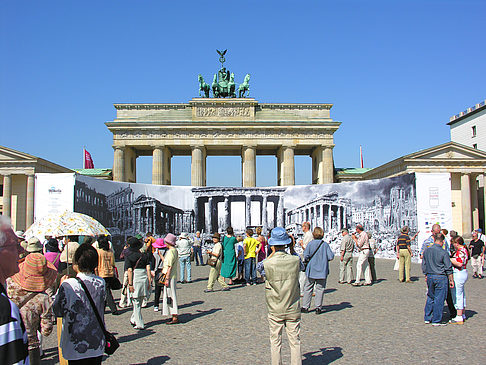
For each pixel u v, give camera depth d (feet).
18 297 41.70
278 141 338.13
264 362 44.39
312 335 55.11
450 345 49.57
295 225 207.62
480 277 114.93
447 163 286.25
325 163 338.95
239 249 111.34
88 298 35.35
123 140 332.39
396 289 93.35
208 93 363.97
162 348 50.39
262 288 100.73
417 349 48.08
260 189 212.84
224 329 59.00
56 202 146.00
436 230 65.67
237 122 333.83
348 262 103.19
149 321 65.46
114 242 183.42
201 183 332.80
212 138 335.67
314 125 336.70
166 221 204.54
